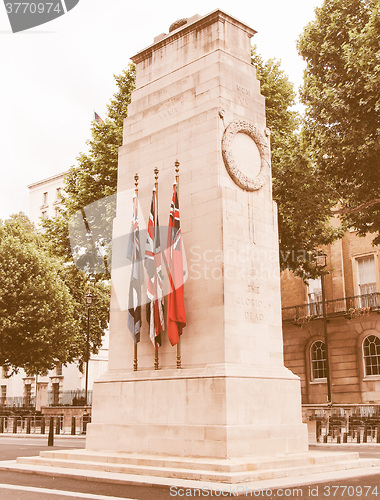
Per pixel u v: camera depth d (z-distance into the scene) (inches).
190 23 653.3
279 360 573.9
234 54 639.8
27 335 1464.1
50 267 1519.4
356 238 1464.1
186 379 526.0
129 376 585.6
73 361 1788.9
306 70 960.3
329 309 1455.5
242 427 494.0
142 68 708.7
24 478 469.4
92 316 1737.2
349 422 990.4
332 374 1409.9
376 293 1375.5
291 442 536.4
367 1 895.7
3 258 1471.5
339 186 963.3
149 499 346.9
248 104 622.8
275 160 1006.4
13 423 1414.9
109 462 516.4
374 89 826.2
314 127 937.5
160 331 562.6
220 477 410.9
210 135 582.9
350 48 855.1
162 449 525.3
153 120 660.7
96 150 1112.2
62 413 1456.7
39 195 2292.1
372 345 1363.2
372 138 870.4
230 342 526.0
